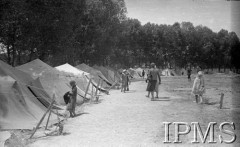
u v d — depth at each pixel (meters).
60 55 37.31
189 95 25.20
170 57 117.69
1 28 26.45
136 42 109.06
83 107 17.94
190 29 124.19
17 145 8.17
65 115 14.16
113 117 13.76
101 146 7.91
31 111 11.96
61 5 30.77
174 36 116.94
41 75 18.05
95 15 46.41
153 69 21.48
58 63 45.75
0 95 11.32
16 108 11.41
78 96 21.08
